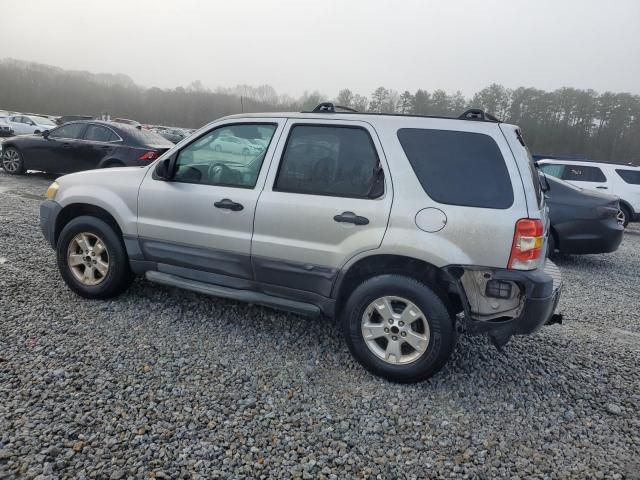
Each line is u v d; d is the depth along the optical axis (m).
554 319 3.42
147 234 3.96
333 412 2.87
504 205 2.96
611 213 7.19
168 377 3.10
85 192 4.18
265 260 3.53
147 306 4.22
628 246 10.20
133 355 3.35
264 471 2.34
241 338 3.76
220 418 2.71
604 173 11.88
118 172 4.23
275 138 3.59
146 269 4.09
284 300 3.58
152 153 9.56
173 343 3.58
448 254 2.99
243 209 3.57
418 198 3.09
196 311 4.20
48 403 2.71
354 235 3.21
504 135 3.07
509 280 2.93
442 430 2.78
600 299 5.80
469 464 2.50
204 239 3.73
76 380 2.97
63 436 2.45
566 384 3.42
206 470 2.30
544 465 2.53
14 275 4.68
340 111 3.62
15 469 2.19
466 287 3.05
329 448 2.55
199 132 3.89
